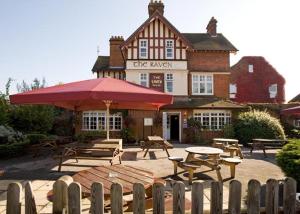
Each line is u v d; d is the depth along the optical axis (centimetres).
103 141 1216
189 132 2403
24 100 995
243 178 919
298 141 722
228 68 2698
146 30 2594
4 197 677
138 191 377
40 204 621
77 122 2494
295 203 405
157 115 2456
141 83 2577
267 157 1444
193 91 2664
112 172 590
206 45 2739
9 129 1677
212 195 385
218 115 2464
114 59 2848
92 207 373
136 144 2200
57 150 1359
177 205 379
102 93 934
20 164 1144
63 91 972
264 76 4206
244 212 417
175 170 948
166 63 2586
